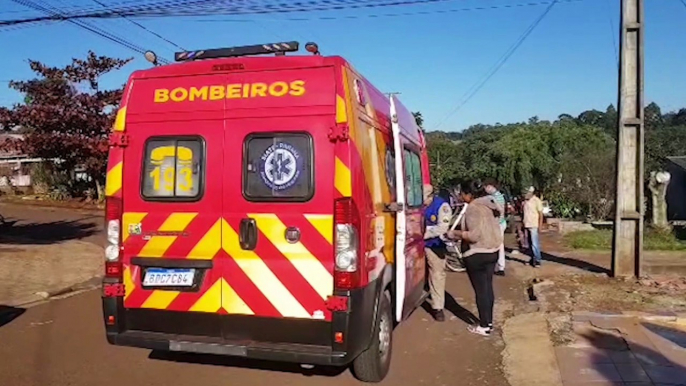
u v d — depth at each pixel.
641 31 9.76
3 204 29.45
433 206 7.82
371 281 4.95
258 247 4.81
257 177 4.84
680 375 5.63
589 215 22.66
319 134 4.74
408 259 6.72
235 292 4.86
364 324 4.81
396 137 5.89
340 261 4.63
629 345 6.50
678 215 31.30
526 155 26.72
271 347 4.75
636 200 10.07
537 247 12.10
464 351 6.59
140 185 5.12
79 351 6.46
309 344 4.74
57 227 20.89
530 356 6.27
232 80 4.98
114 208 5.16
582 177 23.14
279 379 5.58
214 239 4.92
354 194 4.68
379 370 5.43
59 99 26.23
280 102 4.84
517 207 19.50
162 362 6.06
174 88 5.12
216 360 6.10
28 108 25.73
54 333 7.25
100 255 14.20
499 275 11.26
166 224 5.03
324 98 4.76
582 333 6.99
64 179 30.91
